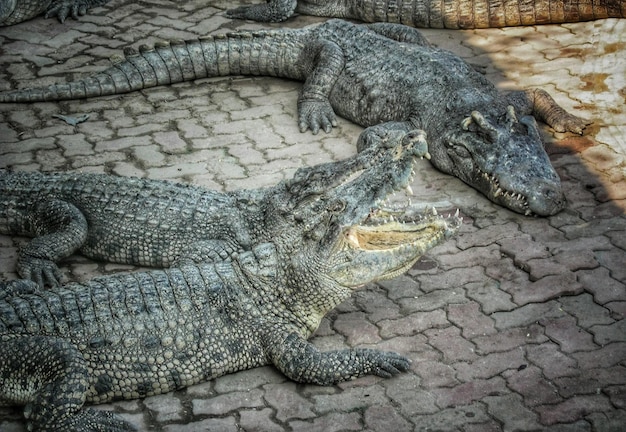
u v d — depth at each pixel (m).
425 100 7.69
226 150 7.70
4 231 6.62
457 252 6.53
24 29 9.61
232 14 9.95
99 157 7.55
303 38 8.64
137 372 5.19
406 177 5.45
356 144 7.73
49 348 4.91
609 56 9.01
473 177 7.16
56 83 8.59
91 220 6.42
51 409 4.79
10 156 7.52
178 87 8.73
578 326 5.79
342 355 5.35
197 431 5.03
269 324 5.45
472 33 9.66
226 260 6.05
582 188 7.18
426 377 5.40
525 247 6.55
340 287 5.48
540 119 8.05
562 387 5.30
